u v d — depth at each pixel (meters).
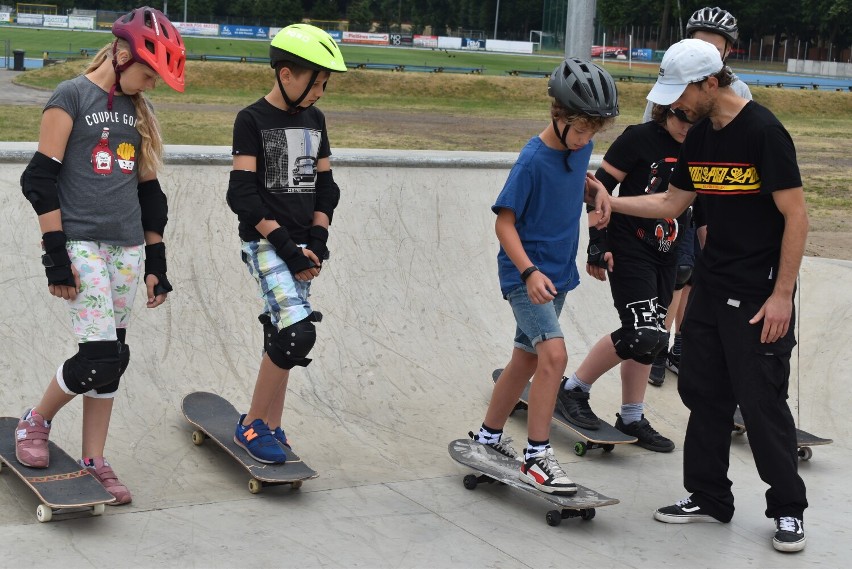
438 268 5.62
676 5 83.06
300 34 3.44
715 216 3.49
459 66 49.50
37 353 4.23
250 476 3.79
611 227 4.34
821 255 9.38
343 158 5.64
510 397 3.91
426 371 5.04
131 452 3.88
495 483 3.94
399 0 122.62
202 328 4.71
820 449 4.75
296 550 3.18
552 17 82.75
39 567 2.91
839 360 5.67
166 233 4.94
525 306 3.61
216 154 5.30
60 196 3.25
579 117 3.39
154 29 3.22
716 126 3.39
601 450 4.54
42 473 3.32
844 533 3.64
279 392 3.81
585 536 3.49
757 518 3.76
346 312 5.12
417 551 3.26
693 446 3.67
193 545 3.15
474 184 6.11
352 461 4.09
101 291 3.26
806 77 59.62
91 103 3.22
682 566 3.28
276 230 3.46
